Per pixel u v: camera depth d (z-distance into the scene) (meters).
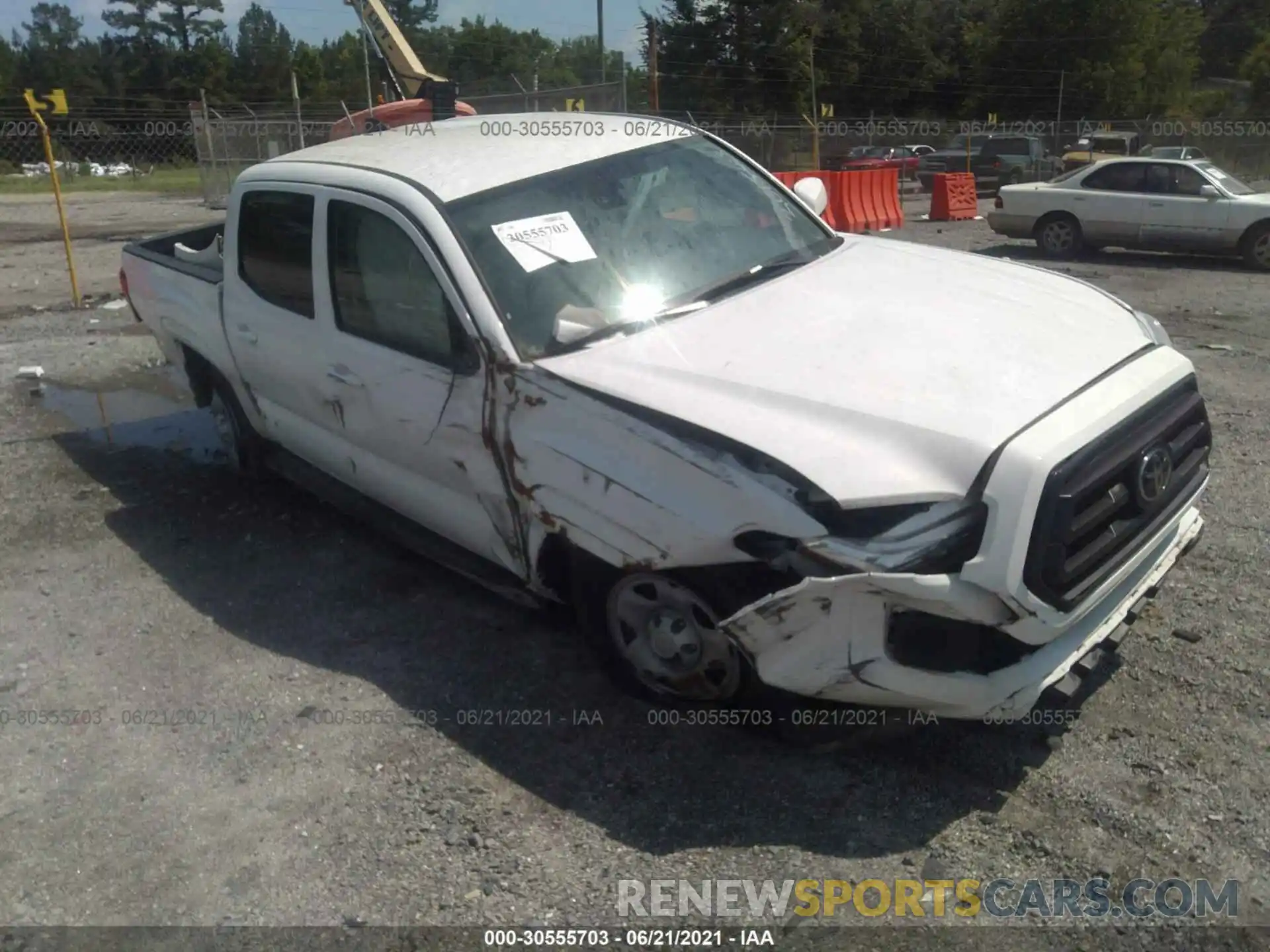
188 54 70.12
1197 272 13.79
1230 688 3.75
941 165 31.92
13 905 3.09
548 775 3.51
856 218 17.61
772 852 3.13
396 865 3.16
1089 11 60.81
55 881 3.18
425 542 4.58
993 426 3.12
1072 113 62.22
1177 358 3.81
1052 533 3.00
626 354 3.65
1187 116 61.25
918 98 65.19
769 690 3.38
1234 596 4.37
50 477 6.34
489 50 66.19
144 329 10.11
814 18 57.38
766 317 3.83
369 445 4.57
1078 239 15.23
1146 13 60.97
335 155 4.90
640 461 3.35
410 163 4.52
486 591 4.70
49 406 7.71
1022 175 31.95
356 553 5.17
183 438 6.96
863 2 63.06
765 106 56.09
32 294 12.18
